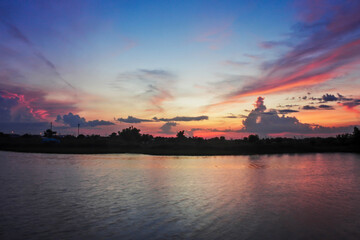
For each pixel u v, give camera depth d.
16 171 26.75
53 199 14.62
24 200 14.34
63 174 24.89
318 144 100.31
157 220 10.98
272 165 37.22
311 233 9.60
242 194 16.45
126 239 8.88
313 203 14.19
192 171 28.88
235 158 52.59
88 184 19.62
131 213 11.98
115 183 20.19
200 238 9.04
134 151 71.12
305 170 30.84
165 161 43.12
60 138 119.06
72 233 9.38
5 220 10.80
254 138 105.31
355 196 16.11
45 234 9.26
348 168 33.41
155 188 18.27
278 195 16.23
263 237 9.17
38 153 58.84
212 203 14.00
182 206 13.30
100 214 11.77
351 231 9.84
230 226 10.29
